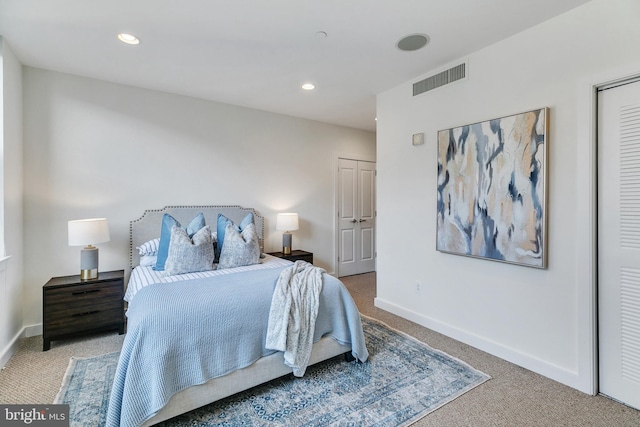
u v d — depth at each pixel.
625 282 1.86
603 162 1.92
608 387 1.94
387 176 3.44
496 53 2.42
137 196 3.37
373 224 5.55
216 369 1.80
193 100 3.69
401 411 1.82
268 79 3.13
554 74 2.10
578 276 2.01
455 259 2.77
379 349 2.59
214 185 3.86
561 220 2.08
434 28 2.22
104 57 2.67
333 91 3.47
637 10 1.76
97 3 1.94
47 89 2.91
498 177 2.38
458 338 2.74
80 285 2.69
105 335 2.87
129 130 3.31
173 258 2.72
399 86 3.26
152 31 2.27
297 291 2.17
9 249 2.48
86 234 2.71
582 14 1.96
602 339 1.96
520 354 2.31
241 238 3.11
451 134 2.72
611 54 1.85
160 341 1.66
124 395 1.56
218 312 1.87
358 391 2.01
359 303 3.78
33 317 2.87
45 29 2.23
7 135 2.44
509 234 2.32
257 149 4.20
